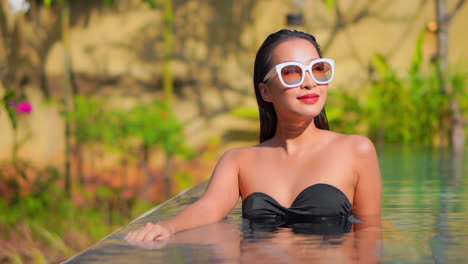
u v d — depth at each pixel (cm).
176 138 909
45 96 1020
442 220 205
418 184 333
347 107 1007
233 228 195
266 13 1046
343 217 213
